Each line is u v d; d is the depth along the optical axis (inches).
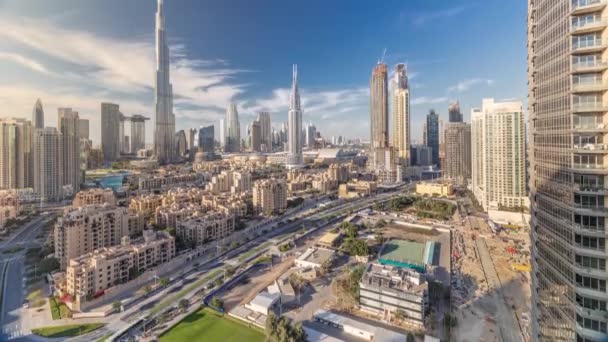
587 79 2573.8
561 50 2778.1
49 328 4549.7
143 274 6018.7
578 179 2566.4
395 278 5064.0
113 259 5615.2
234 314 4931.1
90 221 6702.8
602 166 2497.5
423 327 4544.8
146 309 5083.7
